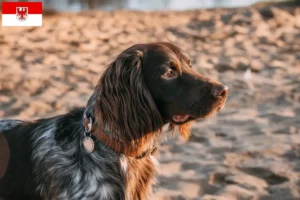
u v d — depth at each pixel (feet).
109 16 67.00
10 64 35.29
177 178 16.76
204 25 52.16
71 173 11.68
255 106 25.02
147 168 12.16
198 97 11.00
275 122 22.17
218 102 10.99
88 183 11.50
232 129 21.44
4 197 12.26
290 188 15.70
